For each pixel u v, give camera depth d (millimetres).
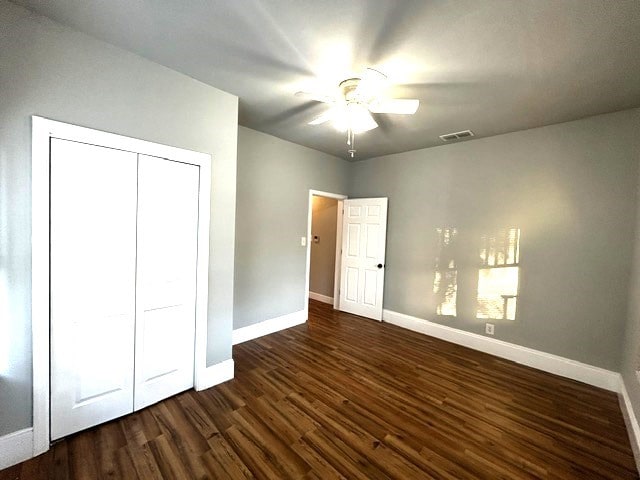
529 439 1861
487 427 1965
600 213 2572
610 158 2523
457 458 1683
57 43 1588
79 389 1754
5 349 1503
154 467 1550
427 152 3807
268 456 1646
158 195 2031
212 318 2363
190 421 1924
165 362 2135
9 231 1490
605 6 1340
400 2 1359
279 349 3152
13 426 1534
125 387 1941
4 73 1449
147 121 1935
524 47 1668
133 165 1901
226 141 2377
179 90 2086
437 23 1490
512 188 3072
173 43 1757
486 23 1479
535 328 2914
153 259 2029
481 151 3309
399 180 4109
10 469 1500
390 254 4211
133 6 1450
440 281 3658
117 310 1877
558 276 2787
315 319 4262
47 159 1569
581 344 2660
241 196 3275
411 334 3732
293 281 3939
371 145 3766
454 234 3535
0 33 1432
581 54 1711
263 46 1759
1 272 1478
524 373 2760
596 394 2416
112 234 1833
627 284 2438
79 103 1666
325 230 5285
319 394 2293
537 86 2104
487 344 3215
